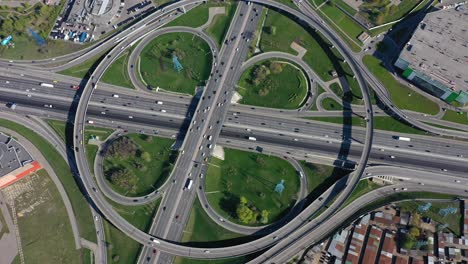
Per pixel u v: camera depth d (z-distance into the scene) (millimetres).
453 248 192750
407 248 193375
